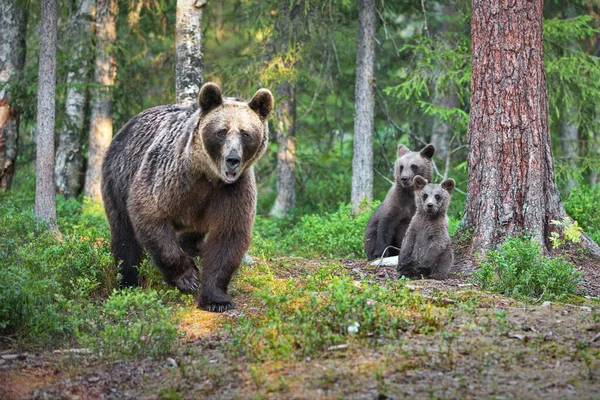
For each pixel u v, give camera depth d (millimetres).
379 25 23594
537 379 7066
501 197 12680
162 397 7180
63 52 22734
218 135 9508
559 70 20078
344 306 8352
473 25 12969
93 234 12508
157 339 8570
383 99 24219
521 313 9109
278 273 12719
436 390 6832
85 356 8383
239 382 7391
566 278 10703
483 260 12250
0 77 22609
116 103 25078
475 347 7867
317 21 21703
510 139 12609
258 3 21125
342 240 16734
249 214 10195
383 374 7223
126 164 11133
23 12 22797
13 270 9164
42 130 16000
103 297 10883
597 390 6781
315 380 7172
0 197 21375
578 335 8281
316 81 23844
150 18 25125
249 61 21469
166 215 10219
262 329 8250
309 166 25922
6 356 8367
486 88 12758
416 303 9172
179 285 10508
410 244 12492
